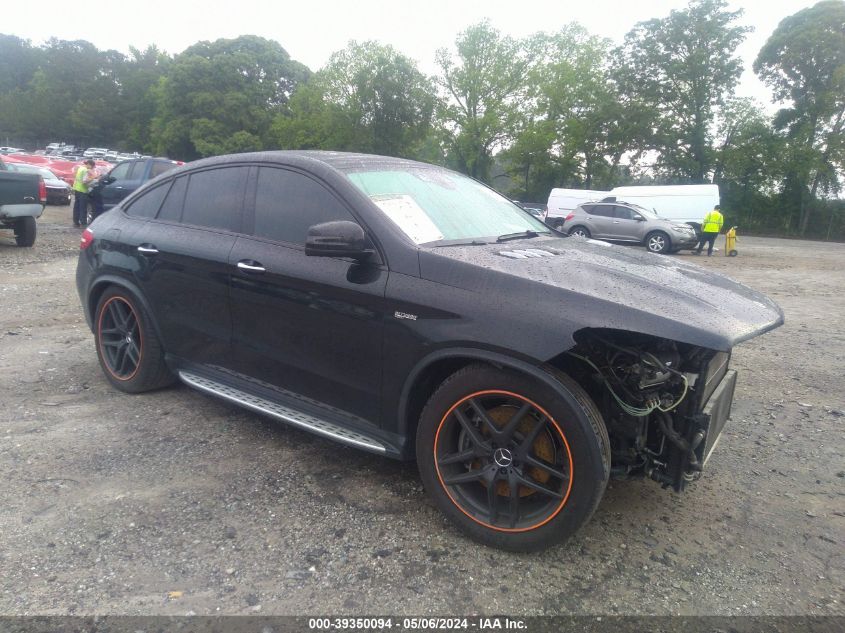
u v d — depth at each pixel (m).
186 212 3.97
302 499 3.07
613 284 2.62
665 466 2.63
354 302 2.95
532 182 50.25
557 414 2.44
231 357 3.64
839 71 37.25
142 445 3.62
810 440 3.97
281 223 3.40
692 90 41.88
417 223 3.13
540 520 2.57
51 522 2.81
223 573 2.49
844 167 38.28
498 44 46.53
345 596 2.38
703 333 2.27
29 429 3.80
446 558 2.63
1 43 100.12
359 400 3.05
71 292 8.18
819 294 10.59
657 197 24.92
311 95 48.47
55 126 85.31
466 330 2.59
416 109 42.03
